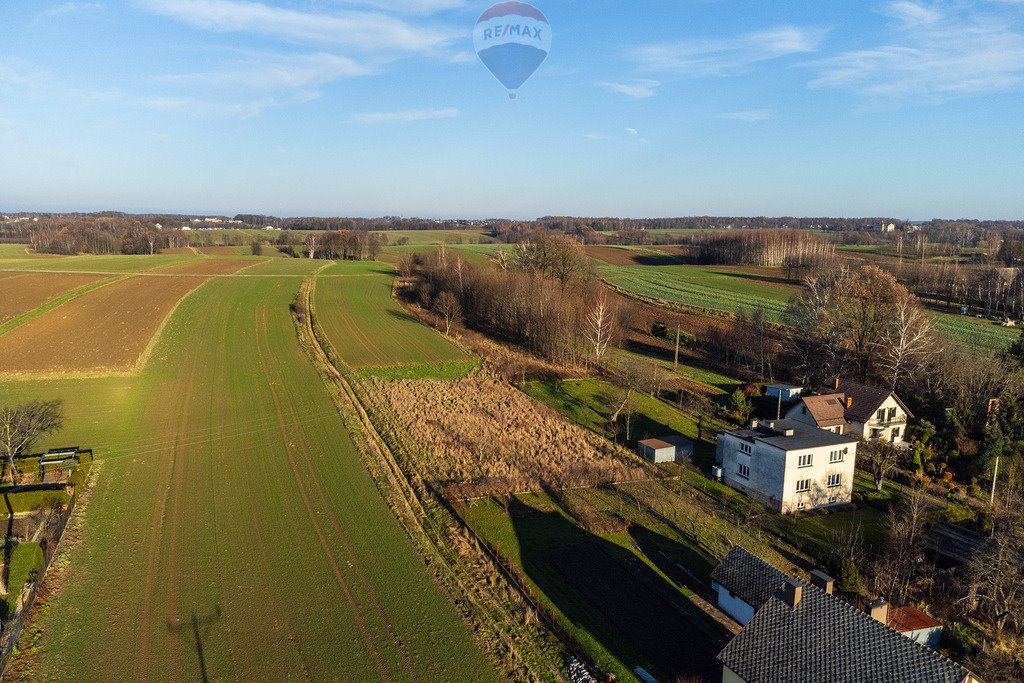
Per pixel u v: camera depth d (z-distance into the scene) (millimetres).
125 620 29438
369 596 31734
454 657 27625
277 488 43219
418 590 32406
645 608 32406
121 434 52312
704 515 42906
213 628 29016
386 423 56562
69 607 30328
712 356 86188
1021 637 31547
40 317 85875
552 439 55281
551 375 75062
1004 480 47875
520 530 39812
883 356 68000
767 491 44969
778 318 99062
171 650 27516
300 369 71438
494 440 54156
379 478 45062
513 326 94750
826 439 46062
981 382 58188
